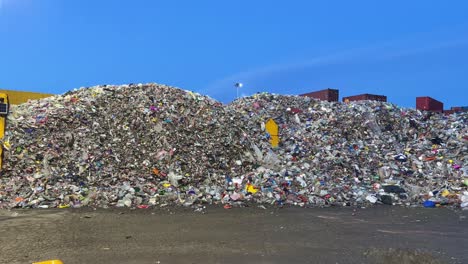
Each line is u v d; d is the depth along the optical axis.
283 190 13.59
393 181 15.46
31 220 9.27
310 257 6.32
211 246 6.98
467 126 22.33
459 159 17.78
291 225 9.20
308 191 13.73
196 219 9.70
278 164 16.42
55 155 14.52
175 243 7.17
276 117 21.95
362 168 17.02
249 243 7.26
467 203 12.65
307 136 20.05
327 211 11.52
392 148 19.78
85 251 6.54
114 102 19.08
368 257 6.36
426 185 15.20
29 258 6.12
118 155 15.09
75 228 8.41
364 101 25.98
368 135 21.05
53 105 18.70
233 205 11.88
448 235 8.27
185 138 16.78
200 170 14.80
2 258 6.11
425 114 24.81
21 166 13.81
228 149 16.84
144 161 14.88
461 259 6.32
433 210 11.91
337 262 6.04
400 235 8.23
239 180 14.20
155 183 13.55
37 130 15.91
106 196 11.93
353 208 12.18
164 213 10.47
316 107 24.09
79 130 16.30
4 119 14.05
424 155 18.55
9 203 11.23
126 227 8.58
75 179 13.34
